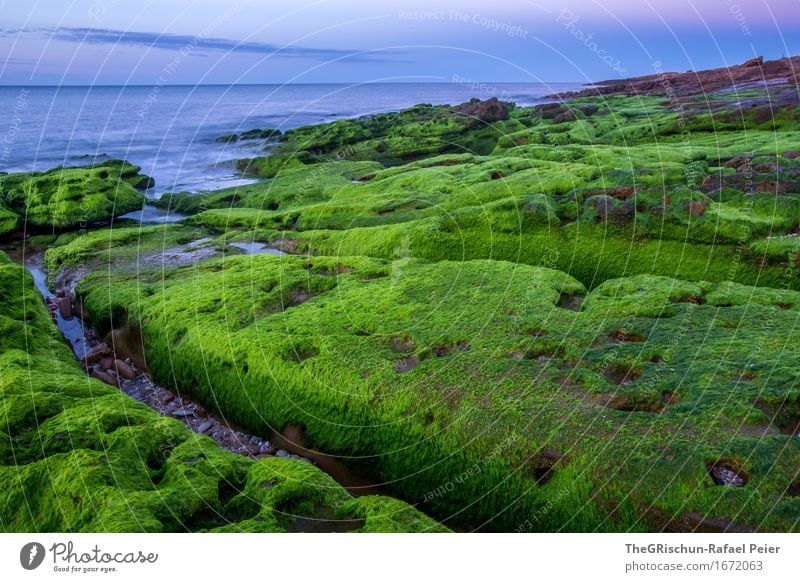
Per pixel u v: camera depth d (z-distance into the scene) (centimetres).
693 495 636
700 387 794
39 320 1223
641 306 1042
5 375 873
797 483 636
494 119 3712
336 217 1917
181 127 4841
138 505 595
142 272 1527
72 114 5484
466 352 930
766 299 1058
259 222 2008
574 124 3312
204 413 1071
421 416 823
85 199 2238
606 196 1540
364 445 866
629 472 669
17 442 720
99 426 740
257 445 963
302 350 1002
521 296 1113
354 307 1127
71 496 614
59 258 1753
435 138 3469
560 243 1484
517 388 829
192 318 1138
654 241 1415
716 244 1356
